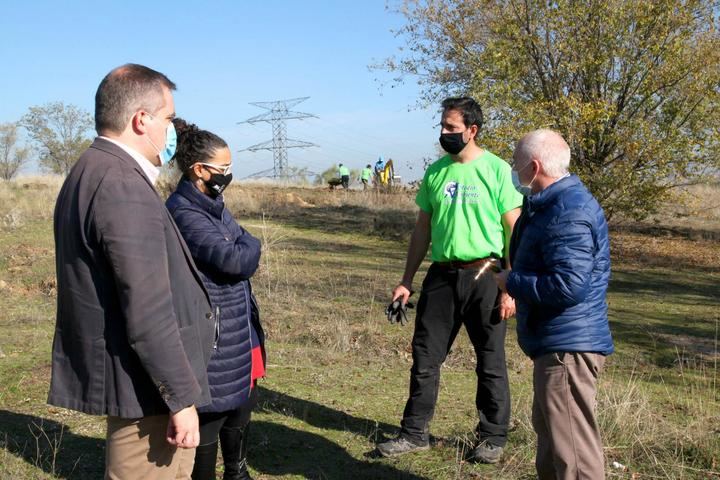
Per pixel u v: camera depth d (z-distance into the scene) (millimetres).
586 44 16609
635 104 16625
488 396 4336
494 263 4211
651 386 6316
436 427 4941
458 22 18703
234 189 24703
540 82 17734
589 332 3217
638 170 16594
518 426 4891
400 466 4270
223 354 3297
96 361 2432
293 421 4977
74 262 2422
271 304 9062
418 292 10570
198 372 2621
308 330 7684
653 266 15672
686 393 6070
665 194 16594
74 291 2430
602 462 3264
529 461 4352
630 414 4875
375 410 5301
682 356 7629
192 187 3404
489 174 4223
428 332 4379
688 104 16219
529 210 3346
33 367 5809
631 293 12180
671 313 10336
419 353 4398
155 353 2355
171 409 2398
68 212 2438
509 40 17359
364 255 14484
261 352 3715
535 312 3285
